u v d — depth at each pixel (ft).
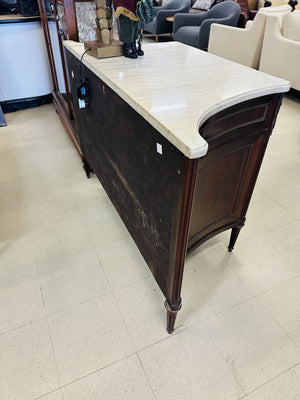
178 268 3.28
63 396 3.43
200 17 15.11
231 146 3.49
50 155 8.04
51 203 6.36
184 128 2.49
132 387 3.51
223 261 5.14
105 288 4.65
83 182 7.03
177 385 3.54
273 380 3.59
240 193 4.25
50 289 4.61
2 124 9.46
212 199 3.87
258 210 6.24
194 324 4.18
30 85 10.38
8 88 10.03
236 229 4.86
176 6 17.58
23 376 3.59
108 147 4.55
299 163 7.73
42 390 3.47
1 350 3.83
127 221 4.62
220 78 3.58
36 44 9.75
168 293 3.65
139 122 3.12
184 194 2.65
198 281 4.78
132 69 3.93
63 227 5.76
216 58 4.44
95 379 3.58
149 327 4.14
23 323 4.15
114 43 4.50
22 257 5.13
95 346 3.90
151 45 5.18
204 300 4.50
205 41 13.96
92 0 5.71
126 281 4.77
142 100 2.99
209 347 3.92
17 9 9.72
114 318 4.24
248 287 4.70
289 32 10.75
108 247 5.37
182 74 3.74
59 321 4.18
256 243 5.50
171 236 3.11
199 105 2.88
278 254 5.28
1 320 4.17
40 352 3.83
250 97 3.16
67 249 5.31
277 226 5.87
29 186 6.86
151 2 4.06
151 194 3.34
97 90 4.32
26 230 5.68
